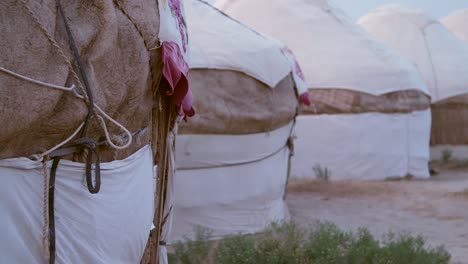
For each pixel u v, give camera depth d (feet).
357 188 45.27
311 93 50.57
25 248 10.00
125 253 13.06
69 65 9.87
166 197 17.49
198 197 26.66
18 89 9.04
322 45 52.80
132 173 13.23
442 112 67.31
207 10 30.04
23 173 9.80
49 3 9.81
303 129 50.31
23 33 9.18
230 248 21.91
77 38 10.30
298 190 44.70
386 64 52.85
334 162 50.39
